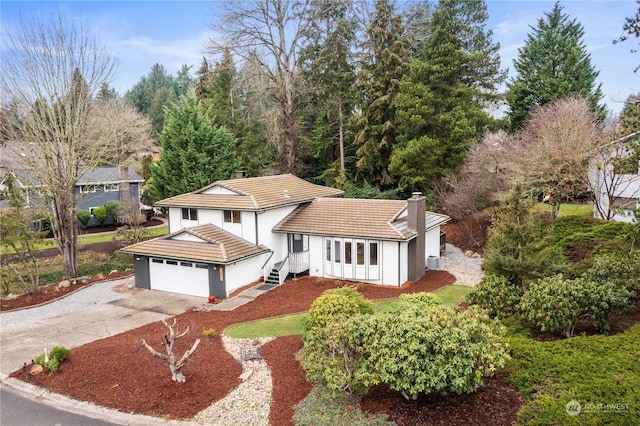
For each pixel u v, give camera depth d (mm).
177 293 22484
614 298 11617
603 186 26000
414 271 22656
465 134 31250
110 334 16828
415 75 33625
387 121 35969
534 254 15039
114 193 44094
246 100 48469
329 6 38125
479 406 9477
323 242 23828
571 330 12273
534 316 12055
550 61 40625
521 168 26594
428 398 10016
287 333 15703
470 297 14680
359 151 37094
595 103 39000
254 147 43844
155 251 22812
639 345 10461
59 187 25828
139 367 13133
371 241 22359
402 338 9523
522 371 10148
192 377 12336
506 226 15180
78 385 12359
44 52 24984
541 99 39250
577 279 12727
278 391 11383
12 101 25422
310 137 43469
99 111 36312
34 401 11820
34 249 23250
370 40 37031
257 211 23047
